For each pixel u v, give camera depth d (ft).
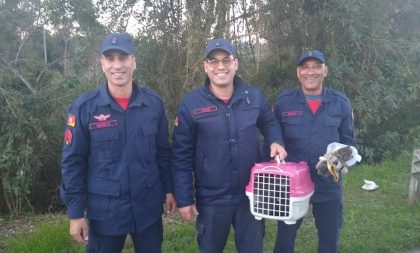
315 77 10.80
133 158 9.00
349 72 27.78
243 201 9.80
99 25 28.04
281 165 9.34
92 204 9.08
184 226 15.28
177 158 9.78
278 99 11.34
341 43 27.81
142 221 9.24
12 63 28.94
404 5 30.30
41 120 23.89
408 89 29.07
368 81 28.30
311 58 10.70
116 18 27.04
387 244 14.21
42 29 33.96
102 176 8.95
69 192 8.95
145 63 25.07
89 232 9.32
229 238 14.39
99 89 9.12
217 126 9.48
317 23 27.22
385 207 17.80
